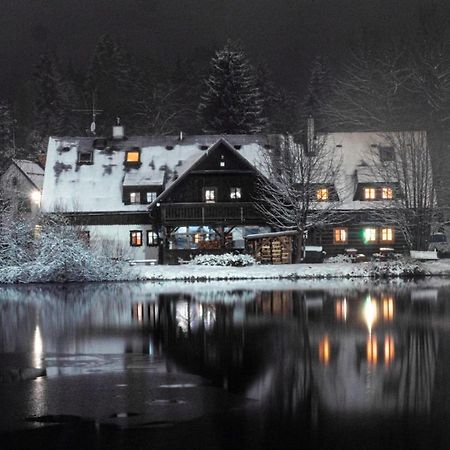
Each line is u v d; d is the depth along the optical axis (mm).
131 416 13594
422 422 12805
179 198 62625
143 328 25906
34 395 15477
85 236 57938
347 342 21672
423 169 59438
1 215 54375
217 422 13039
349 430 12383
